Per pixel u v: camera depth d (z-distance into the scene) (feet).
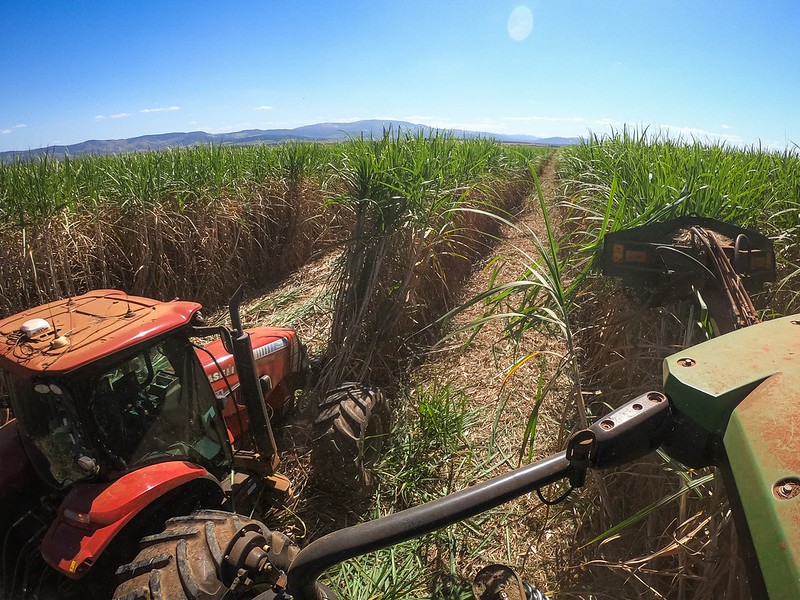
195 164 29.25
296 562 3.39
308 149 35.12
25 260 19.77
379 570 10.38
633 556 9.30
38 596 8.43
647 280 8.33
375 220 17.69
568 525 10.60
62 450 8.05
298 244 32.91
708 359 3.64
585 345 13.52
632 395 10.35
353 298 17.40
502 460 13.07
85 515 7.58
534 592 4.66
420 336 19.89
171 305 9.44
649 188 12.87
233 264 29.14
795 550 2.23
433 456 13.41
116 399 8.12
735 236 8.15
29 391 7.97
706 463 3.46
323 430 11.80
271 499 12.10
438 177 19.29
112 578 8.34
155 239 24.99
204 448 10.04
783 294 11.28
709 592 7.52
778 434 2.79
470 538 10.89
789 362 3.38
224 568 7.09
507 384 16.25
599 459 3.46
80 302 9.68
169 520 8.09
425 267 19.24
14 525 8.81
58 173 24.38
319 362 17.48
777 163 18.34
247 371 9.92
